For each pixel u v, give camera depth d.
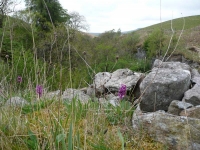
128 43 31.91
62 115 2.64
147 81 3.40
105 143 2.14
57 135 1.96
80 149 1.83
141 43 32.25
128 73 5.41
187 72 3.61
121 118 2.78
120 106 3.03
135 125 2.60
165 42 23.17
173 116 2.45
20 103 2.85
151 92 3.33
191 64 22.55
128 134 2.45
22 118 2.40
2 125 2.17
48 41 15.14
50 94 3.40
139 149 2.21
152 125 2.47
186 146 2.21
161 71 3.66
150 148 2.26
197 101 3.29
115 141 2.27
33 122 2.42
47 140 1.91
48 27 22.34
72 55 11.30
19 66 6.82
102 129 2.31
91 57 17.73
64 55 10.34
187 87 3.65
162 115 2.49
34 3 24.88
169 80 3.34
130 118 2.90
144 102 3.38
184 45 26.11
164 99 3.35
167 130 2.36
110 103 3.16
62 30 14.18
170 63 5.05
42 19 23.17
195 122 2.31
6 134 2.10
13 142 2.02
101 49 21.47
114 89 4.91
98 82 5.34
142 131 2.48
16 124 2.23
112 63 17.66
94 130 2.33
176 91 3.38
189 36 32.53
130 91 4.75
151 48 25.53
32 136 1.98
